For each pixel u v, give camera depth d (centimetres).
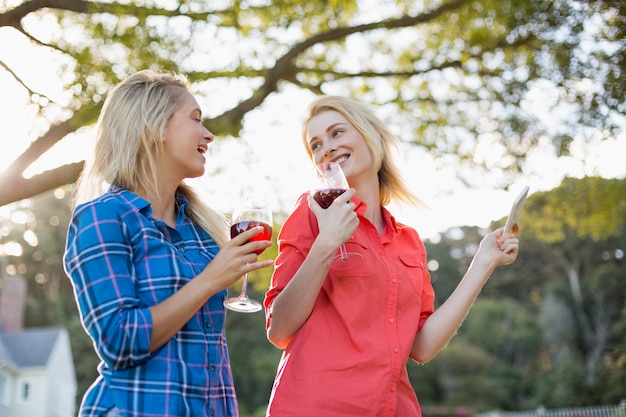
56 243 3506
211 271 175
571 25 696
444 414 2964
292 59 655
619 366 2947
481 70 777
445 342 229
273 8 658
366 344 207
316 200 214
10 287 2703
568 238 3522
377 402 202
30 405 2316
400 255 232
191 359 183
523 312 3488
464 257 4131
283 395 203
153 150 201
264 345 2948
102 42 563
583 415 1828
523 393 3041
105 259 176
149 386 175
